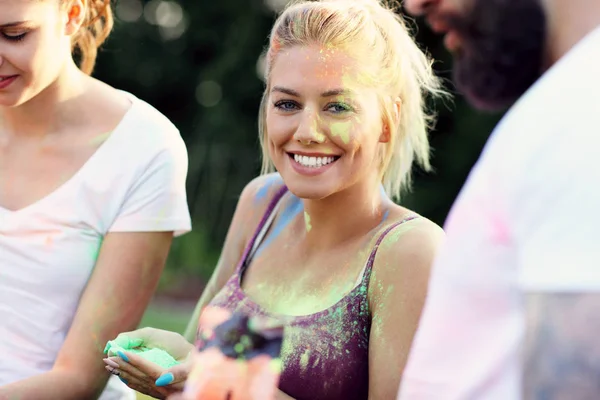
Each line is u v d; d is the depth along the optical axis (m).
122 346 2.15
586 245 1.16
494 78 1.39
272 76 2.09
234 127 10.11
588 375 1.15
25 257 2.41
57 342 2.43
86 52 2.71
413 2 1.42
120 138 2.49
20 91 2.30
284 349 1.97
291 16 2.10
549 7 1.32
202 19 10.45
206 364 2.01
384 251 1.95
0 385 2.36
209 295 2.38
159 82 10.67
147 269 2.46
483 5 1.34
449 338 1.30
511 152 1.25
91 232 2.44
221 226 10.03
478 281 1.27
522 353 1.20
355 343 1.94
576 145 1.19
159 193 2.47
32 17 2.25
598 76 1.21
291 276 2.12
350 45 2.03
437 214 9.72
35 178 2.48
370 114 2.04
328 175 2.01
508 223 1.24
